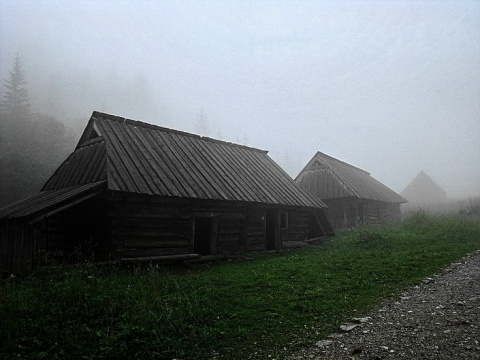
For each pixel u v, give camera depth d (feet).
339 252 50.44
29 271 33.42
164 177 46.37
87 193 38.88
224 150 68.18
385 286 29.07
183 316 21.91
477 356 14.48
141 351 17.52
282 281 32.63
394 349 16.01
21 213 38.24
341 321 21.03
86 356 17.07
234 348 18.12
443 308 21.49
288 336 19.25
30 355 16.97
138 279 31.55
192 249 47.57
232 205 53.26
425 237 54.60
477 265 34.60
